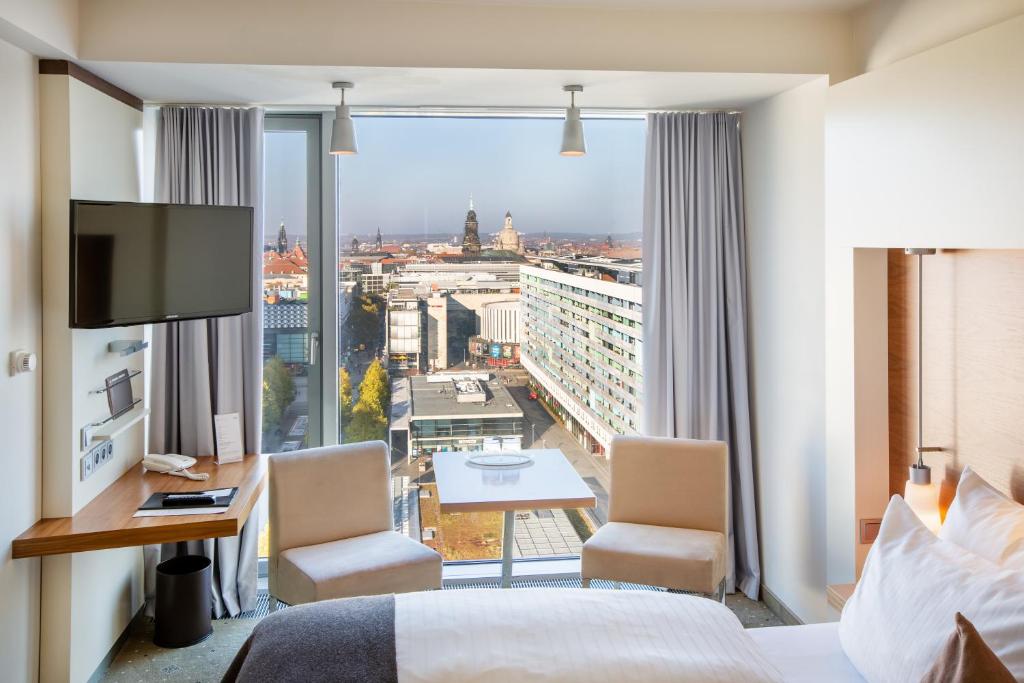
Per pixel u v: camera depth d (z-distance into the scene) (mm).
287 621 2322
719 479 3555
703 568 3191
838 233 3176
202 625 3619
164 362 3814
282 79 3375
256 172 3859
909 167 2723
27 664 2957
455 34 3230
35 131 2963
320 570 3109
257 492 3426
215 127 3838
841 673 2299
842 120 3111
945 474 2867
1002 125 2303
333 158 4059
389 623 2291
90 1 3062
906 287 3061
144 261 3207
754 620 3795
